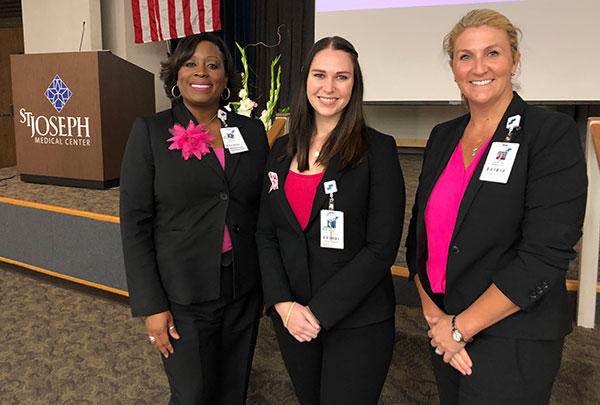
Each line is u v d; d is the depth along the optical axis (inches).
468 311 41.8
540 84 174.9
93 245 108.5
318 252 49.6
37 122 138.3
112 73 134.7
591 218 69.8
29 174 142.8
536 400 40.9
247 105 93.2
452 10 182.5
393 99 196.2
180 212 52.8
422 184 48.8
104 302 108.4
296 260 50.4
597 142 66.7
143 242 52.5
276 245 53.9
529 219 39.3
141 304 51.7
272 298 50.8
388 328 51.1
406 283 83.2
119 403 73.2
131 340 91.9
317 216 49.2
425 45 188.4
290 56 239.6
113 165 138.1
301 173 51.2
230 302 56.0
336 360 50.4
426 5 185.8
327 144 49.6
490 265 42.0
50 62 132.8
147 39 222.8
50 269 117.5
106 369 82.1
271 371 77.8
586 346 67.1
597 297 72.6
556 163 38.3
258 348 81.5
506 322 40.9
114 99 136.4
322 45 48.9
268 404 73.5
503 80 42.1
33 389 76.7
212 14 213.5
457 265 43.1
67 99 133.0
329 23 200.5
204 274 53.3
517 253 40.3
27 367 82.8
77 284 117.0
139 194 51.8
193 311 54.5
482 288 42.4
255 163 56.3
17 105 139.5
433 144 49.6
